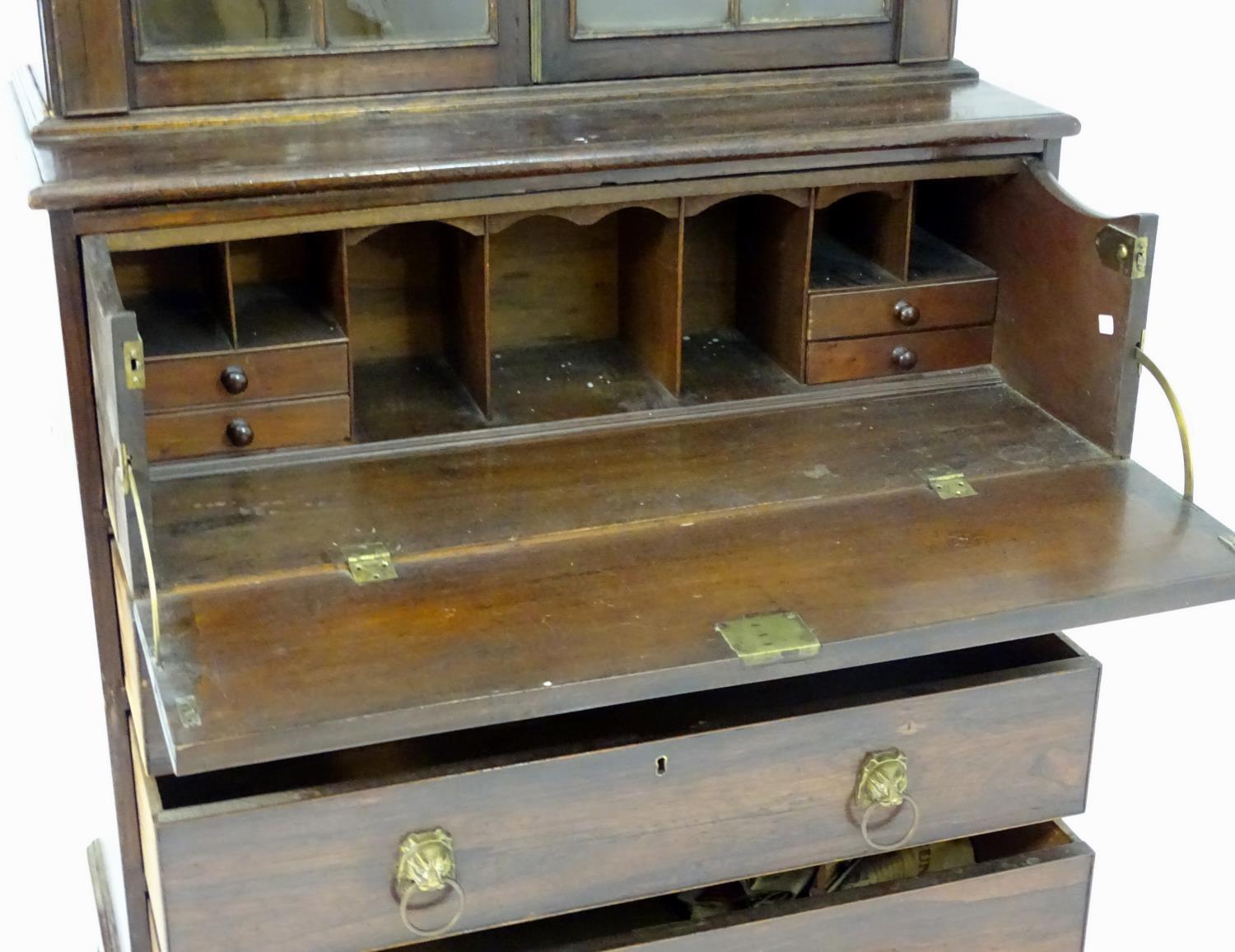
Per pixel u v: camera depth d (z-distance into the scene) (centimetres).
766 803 227
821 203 254
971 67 276
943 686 232
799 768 227
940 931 245
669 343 257
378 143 233
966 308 269
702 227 276
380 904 213
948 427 258
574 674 199
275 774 236
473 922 218
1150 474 246
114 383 199
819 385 265
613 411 255
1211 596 224
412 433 246
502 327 272
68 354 221
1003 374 271
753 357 274
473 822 213
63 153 226
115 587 234
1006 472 246
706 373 268
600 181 237
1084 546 228
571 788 215
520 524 229
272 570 216
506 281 270
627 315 272
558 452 246
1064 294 255
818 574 220
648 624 209
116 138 232
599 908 253
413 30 247
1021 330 266
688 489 238
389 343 266
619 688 199
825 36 268
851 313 262
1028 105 262
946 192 278
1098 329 249
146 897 258
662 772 219
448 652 202
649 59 260
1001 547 227
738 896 253
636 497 236
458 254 252
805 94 265
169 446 233
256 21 239
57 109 232
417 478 238
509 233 267
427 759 238
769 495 238
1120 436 249
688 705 248
